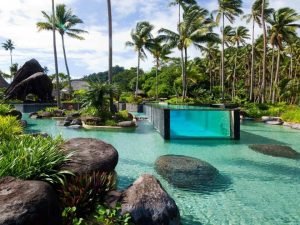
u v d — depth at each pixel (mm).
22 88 43188
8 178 4879
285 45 58781
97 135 17531
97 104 22938
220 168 10492
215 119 17688
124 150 13438
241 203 7301
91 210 5543
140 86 71062
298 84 45594
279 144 15461
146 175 6809
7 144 7168
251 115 30906
